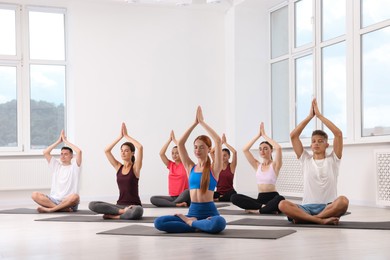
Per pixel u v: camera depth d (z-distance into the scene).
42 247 4.10
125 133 7.22
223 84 10.49
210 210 4.85
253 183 10.07
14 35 9.53
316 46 8.85
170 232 4.75
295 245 3.98
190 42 10.34
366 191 7.51
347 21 7.93
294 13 9.53
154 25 10.14
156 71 10.12
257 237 4.35
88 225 5.58
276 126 10.09
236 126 10.07
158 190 10.02
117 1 9.74
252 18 10.23
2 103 9.46
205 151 4.79
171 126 10.17
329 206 5.26
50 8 9.71
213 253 3.66
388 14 7.29
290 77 9.55
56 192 7.45
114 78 9.87
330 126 5.42
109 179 9.71
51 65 9.77
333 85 8.50
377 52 7.45
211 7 10.24
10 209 7.77
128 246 4.04
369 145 7.45
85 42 9.73
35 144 9.63
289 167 9.09
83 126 9.64
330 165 5.45
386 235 4.52
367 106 7.63
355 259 3.40
